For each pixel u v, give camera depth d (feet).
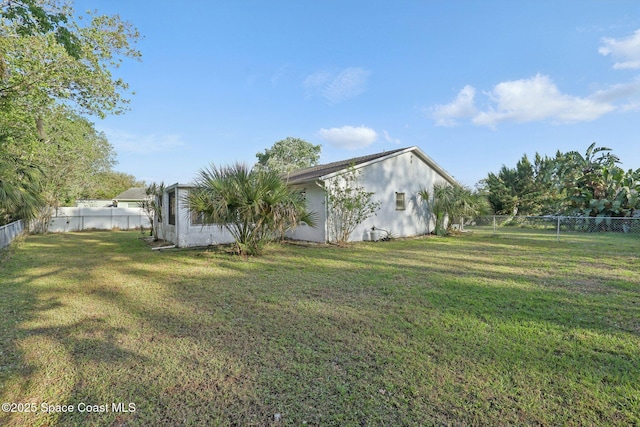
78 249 33.60
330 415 6.57
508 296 15.14
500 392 7.32
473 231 53.11
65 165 60.13
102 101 36.06
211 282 18.35
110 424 6.33
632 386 7.55
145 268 22.66
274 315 12.66
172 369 8.41
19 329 11.10
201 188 26.99
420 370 8.32
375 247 34.06
